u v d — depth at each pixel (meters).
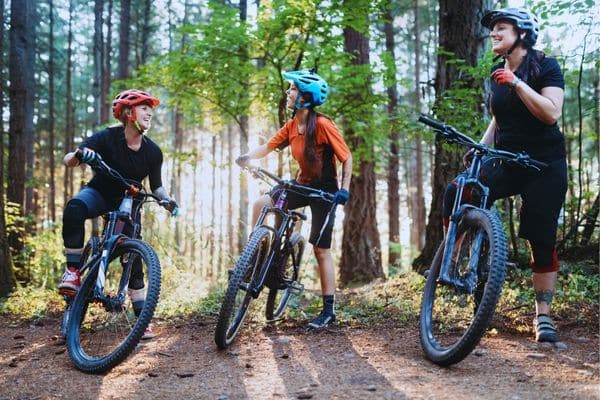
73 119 22.31
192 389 2.76
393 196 14.48
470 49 6.37
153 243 7.54
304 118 4.15
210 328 4.20
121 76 18.03
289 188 4.05
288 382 2.83
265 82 8.79
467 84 6.31
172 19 23.30
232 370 3.09
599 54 5.58
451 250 3.23
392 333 3.90
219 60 8.18
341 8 7.54
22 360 3.40
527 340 3.52
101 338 3.91
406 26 19.98
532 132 3.52
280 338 3.79
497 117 3.67
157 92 10.00
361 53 10.48
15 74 10.59
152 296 3.18
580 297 4.37
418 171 16.61
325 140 4.13
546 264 3.57
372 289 6.14
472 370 2.92
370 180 10.59
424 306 3.41
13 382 2.94
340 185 4.27
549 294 3.57
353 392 2.61
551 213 3.52
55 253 9.66
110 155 3.80
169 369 3.14
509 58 3.57
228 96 8.90
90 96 27.53
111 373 3.09
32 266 9.23
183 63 8.20
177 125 19.77
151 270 3.26
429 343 3.21
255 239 3.61
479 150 3.26
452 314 4.15
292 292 4.53
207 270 8.59
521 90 3.23
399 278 6.34
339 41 7.87
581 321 3.86
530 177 3.56
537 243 3.56
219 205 26.23
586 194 6.14
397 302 4.75
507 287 4.79
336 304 5.03
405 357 3.25
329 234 4.18
